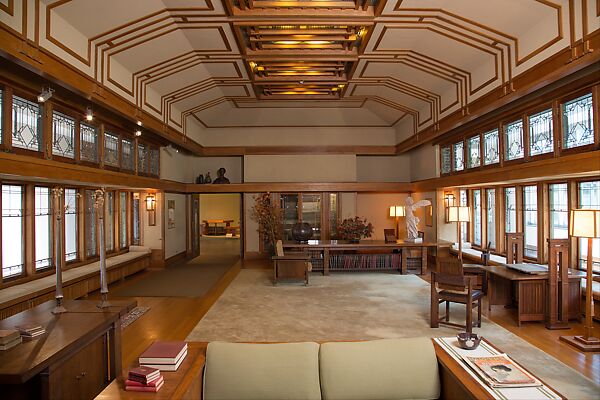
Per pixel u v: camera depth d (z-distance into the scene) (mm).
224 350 2441
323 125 12039
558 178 5902
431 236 10195
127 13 5059
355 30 6285
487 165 7590
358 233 9188
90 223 7645
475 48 6012
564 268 4891
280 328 5098
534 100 5926
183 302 6504
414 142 10141
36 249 6102
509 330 4867
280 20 5695
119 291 7332
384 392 2357
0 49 3623
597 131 4785
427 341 2518
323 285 7766
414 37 6375
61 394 2564
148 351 2373
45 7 4293
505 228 7754
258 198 11406
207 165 12648
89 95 5273
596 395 3229
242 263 10805
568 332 4766
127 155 8297
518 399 1910
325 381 2365
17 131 4941
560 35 4422
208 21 5742
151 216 9961
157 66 6848
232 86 9086
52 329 2869
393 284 7828
